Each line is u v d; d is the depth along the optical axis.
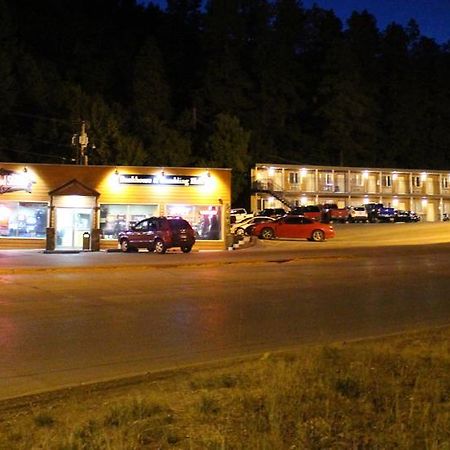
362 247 37.28
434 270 23.70
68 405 7.45
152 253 35.16
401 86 102.38
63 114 70.69
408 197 80.25
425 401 6.99
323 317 14.34
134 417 6.64
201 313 14.70
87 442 5.86
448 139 102.69
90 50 88.62
